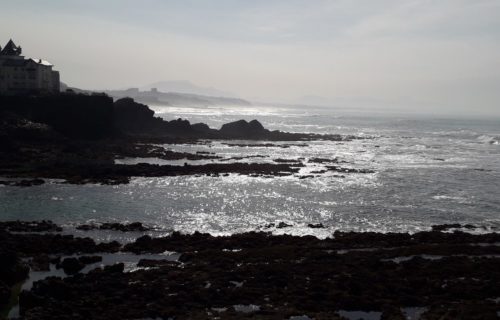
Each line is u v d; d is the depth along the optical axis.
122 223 51.00
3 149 86.25
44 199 61.00
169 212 56.09
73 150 93.25
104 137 118.56
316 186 72.56
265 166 88.88
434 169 91.56
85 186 69.75
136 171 79.56
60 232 47.62
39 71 127.56
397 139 156.75
